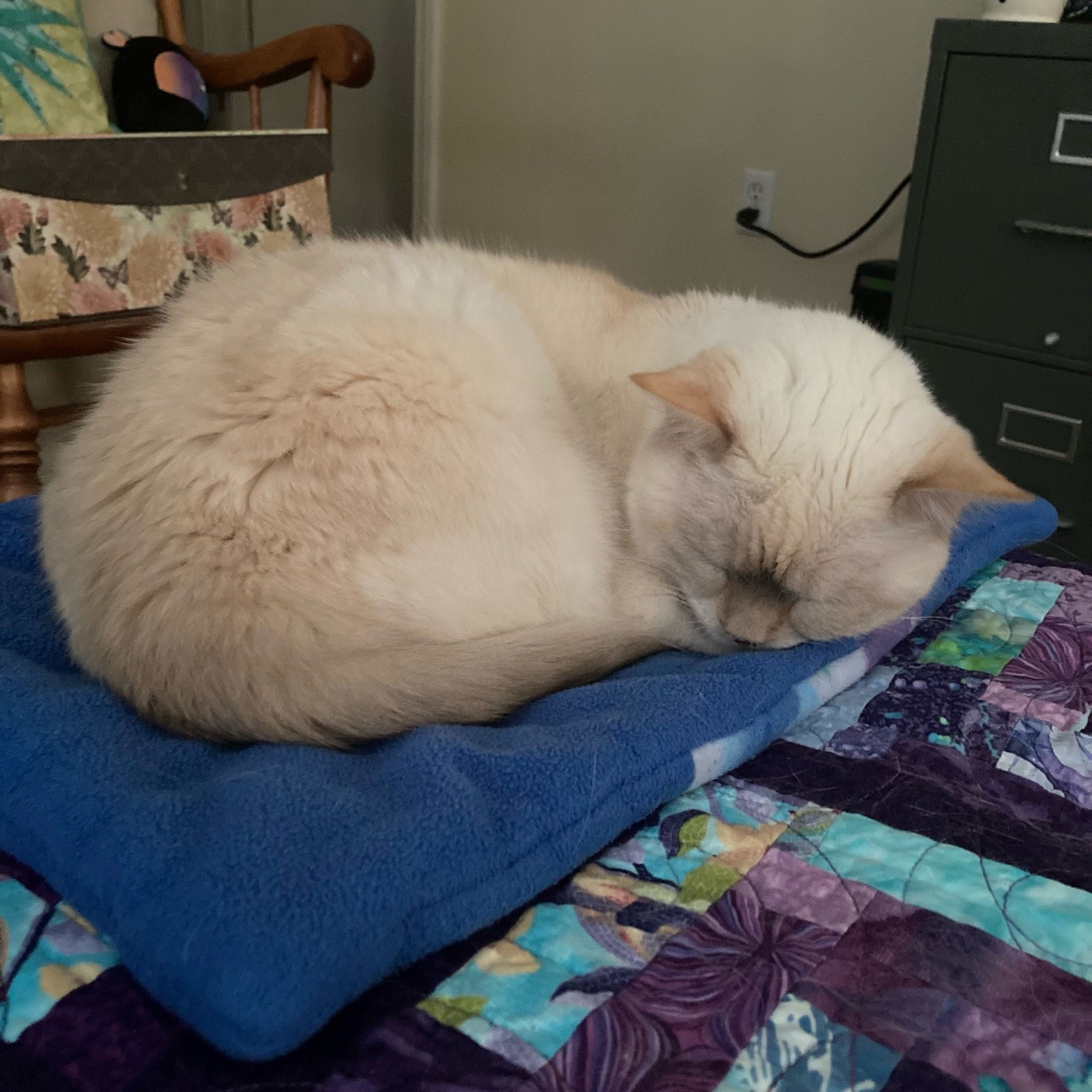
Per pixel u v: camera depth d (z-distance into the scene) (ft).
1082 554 5.80
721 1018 2.02
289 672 2.65
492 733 2.71
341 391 3.01
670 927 2.26
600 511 3.54
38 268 4.94
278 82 6.85
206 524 2.82
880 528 3.13
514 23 9.13
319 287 3.43
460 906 2.18
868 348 3.47
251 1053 1.85
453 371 3.20
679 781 2.65
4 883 2.38
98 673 2.88
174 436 2.94
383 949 2.03
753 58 7.84
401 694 2.71
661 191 8.66
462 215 10.07
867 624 3.34
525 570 3.22
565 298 4.27
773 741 3.01
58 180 4.91
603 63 8.69
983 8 5.64
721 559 3.28
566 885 2.42
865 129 7.43
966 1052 1.97
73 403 6.23
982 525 4.23
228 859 2.11
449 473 3.09
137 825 2.22
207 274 4.14
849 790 2.78
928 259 5.88
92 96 6.24
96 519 2.95
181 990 1.92
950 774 2.88
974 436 6.01
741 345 3.49
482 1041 1.95
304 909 2.00
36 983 2.09
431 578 3.01
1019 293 5.59
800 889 2.39
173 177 5.38
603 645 3.15
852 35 7.31
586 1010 2.02
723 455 3.21
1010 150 5.41
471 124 9.71
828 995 2.08
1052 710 3.21
